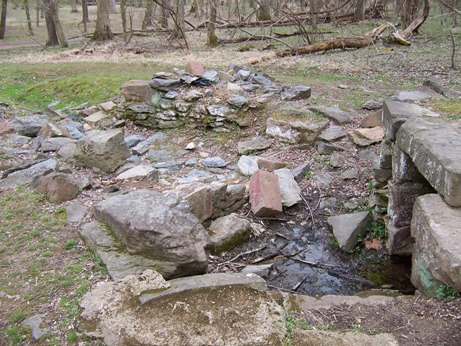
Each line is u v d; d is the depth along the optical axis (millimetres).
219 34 21516
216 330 3070
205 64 13484
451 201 3447
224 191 5406
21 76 14016
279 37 19438
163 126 8633
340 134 7020
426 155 3820
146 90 8812
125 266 3854
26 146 7688
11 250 4344
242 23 19828
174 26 20859
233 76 9359
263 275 4566
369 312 3533
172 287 3461
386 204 5168
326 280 4559
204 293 3410
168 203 4238
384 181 5168
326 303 3695
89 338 3102
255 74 9453
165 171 6777
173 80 8648
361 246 5141
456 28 19062
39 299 3607
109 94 11086
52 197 5305
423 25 20375
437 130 4156
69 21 33750
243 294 3422
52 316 3400
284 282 4516
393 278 4578
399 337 3154
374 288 4410
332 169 6469
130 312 3252
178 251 3844
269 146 7305
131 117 9016
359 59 13719
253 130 7883
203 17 27625
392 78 11414
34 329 3270
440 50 14547
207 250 4168
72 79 12430
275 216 5613
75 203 5234
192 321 3150
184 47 18062
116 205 4320
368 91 9836
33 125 8359
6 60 17297
